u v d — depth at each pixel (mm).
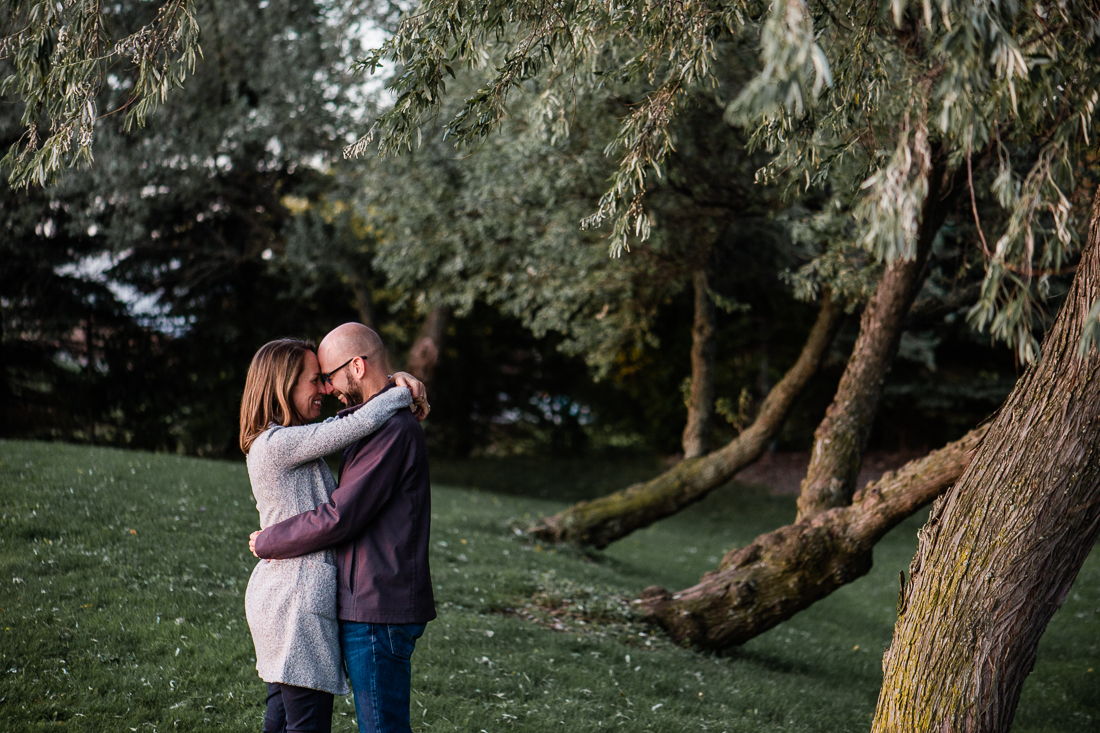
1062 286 6930
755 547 6047
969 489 2721
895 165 1909
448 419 20516
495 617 5559
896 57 4527
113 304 14883
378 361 2613
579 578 7582
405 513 2420
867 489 5578
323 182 14938
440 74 2965
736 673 5383
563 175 7840
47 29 2857
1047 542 2529
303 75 12242
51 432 15320
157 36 2875
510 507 12461
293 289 15234
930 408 15281
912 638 2730
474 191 9898
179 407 16625
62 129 2754
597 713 4062
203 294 16141
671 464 18672
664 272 9797
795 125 3061
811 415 18562
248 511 7301
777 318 17125
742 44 6590
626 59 5977
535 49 3170
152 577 5086
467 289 11344
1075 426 2508
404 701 2387
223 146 13359
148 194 13031
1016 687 2607
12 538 5371
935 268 8094
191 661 3979
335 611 2375
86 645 4020
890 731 2727
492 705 3975
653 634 5844
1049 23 2365
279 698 2656
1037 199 2086
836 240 6902
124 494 6938
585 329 11055
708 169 8219
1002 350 14664
